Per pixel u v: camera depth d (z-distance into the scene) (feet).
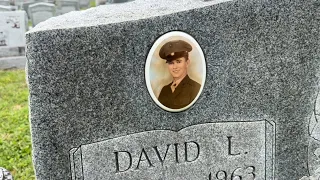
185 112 1.80
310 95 1.93
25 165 2.71
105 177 1.79
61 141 1.71
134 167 1.81
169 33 1.70
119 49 1.67
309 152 2.01
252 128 1.90
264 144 1.94
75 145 1.73
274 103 1.90
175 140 1.83
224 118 1.86
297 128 1.96
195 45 1.73
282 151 1.97
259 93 1.86
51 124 1.68
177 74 1.74
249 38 1.79
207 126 1.85
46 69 1.63
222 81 1.81
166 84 1.74
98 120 1.72
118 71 1.69
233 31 1.76
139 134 1.78
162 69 1.72
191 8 1.72
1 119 3.28
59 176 1.75
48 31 1.60
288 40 1.83
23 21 4.70
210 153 1.88
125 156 1.79
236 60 1.80
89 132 1.73
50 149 1.71
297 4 1.80
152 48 1.69
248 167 1.95
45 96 1.65
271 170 1.99
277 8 1.78
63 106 1.68
